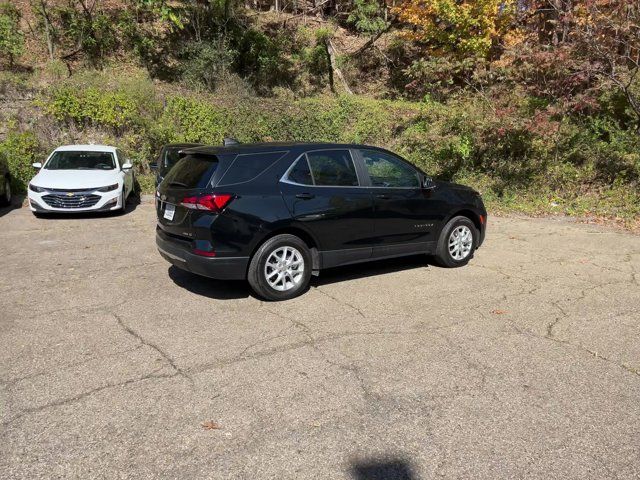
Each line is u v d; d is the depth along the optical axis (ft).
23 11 67.92
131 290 19.51
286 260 18.33
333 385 12.35
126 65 67.00
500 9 55.77
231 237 17.10
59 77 55.67
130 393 11.91
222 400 11.65
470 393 12.07
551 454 9.84
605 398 11.89
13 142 45.06
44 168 37.52
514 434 10.47
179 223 17.83
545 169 43.14
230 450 9.88
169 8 63.26
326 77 80.12
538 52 40.45
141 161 50.90
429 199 21.65
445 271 22.45
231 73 68.28
